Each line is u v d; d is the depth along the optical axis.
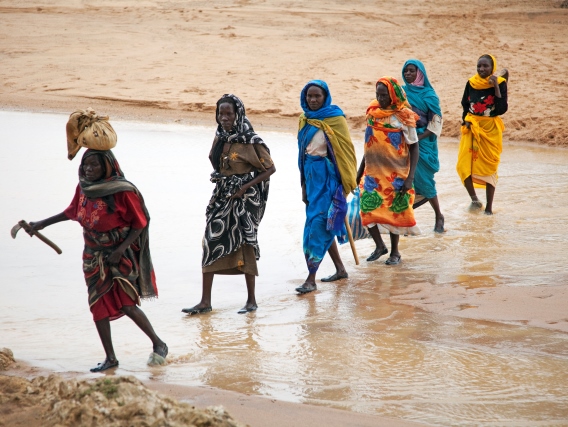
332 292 9.36
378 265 10.59
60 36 35.06
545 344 7.30
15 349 7.32
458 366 6.80
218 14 39.00
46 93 27.50
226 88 27.98
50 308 8.59
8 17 37.94
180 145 19.94
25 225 6.81
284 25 37.50
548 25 39.88
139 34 35.62
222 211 8.63
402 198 10.45
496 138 13.24
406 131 10.31
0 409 5.17
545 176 16.73
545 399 6.06
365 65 31.30
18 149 18.95
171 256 10.77
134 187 6.71
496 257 10.58
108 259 6.69
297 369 6.77
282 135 22.09
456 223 12.83
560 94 26.50
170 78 29.19
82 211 6.70
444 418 5.70
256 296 9.30
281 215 13.11
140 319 6.90
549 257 10.44
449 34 37.47
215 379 6.53
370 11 41.41
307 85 9.61
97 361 7.03
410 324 8.02
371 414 5.76
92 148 6.60
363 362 6.93
